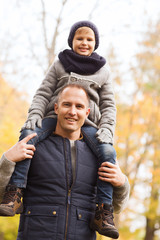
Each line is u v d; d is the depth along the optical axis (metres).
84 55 2.91
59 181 2.51
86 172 2.59
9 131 8.44
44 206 2.46
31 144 2.56
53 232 2.40
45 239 2.39
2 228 8.80
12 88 14.86
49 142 2.65
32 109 2.78
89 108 2.76
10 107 13.89
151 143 15.73
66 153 2.60
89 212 2.55
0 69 14.48
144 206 14.56
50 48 9.55
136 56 16.17
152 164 15.66
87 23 2.96
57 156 2.58
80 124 2.63
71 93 2.61
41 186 2.52
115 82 15.45
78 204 2.51
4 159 2.48
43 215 2.44
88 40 2.94
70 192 2.50
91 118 2.84
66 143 2.63
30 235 2.44
